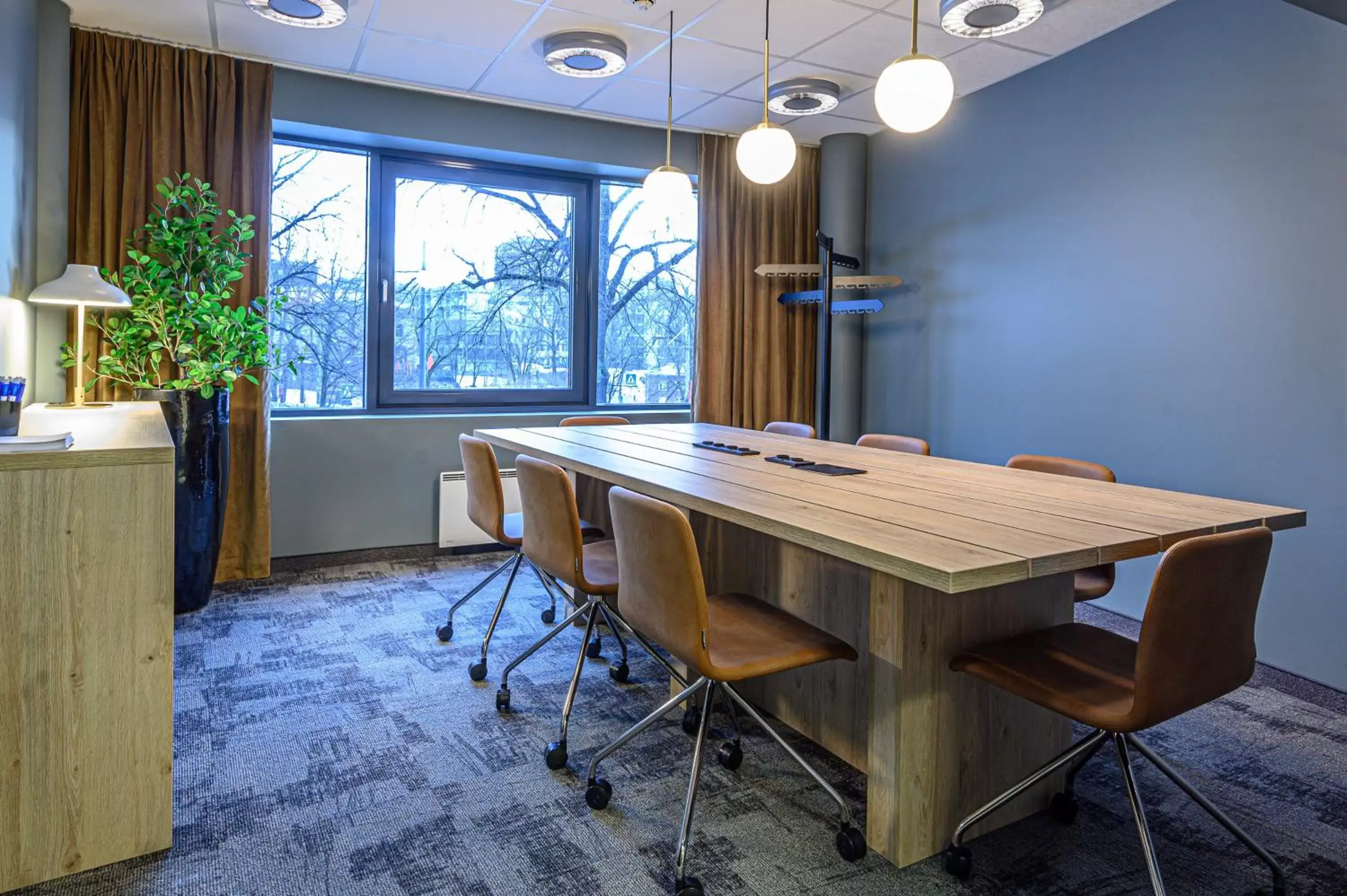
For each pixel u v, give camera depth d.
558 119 4.93
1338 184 2.96
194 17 3.64
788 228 5.57
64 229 3.62
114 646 1.79
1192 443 3.50
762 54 4.01
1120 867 1.89
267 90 4.14
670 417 5.52
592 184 5.34
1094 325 3.93
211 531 3.68
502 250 5.14
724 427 4.30
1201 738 2.58
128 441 1.93
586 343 5.43
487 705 2.75
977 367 4.62
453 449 4.79
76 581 1.75
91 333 3.76
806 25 3.69
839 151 5.36
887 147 5.25
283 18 3.36
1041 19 3.65
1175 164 3.54
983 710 1.98
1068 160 4.04
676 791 2.21
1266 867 1.89
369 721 2.62
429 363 4.97
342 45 3.94
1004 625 2.01
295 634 3.42
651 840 1.98
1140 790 2.24
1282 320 3.15
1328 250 3.00
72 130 3.76
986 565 1.44
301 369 4.64
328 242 4.67
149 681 1.84
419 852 1.92
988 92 4.50
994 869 1.87
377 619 3.63
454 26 3.72
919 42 3.88
